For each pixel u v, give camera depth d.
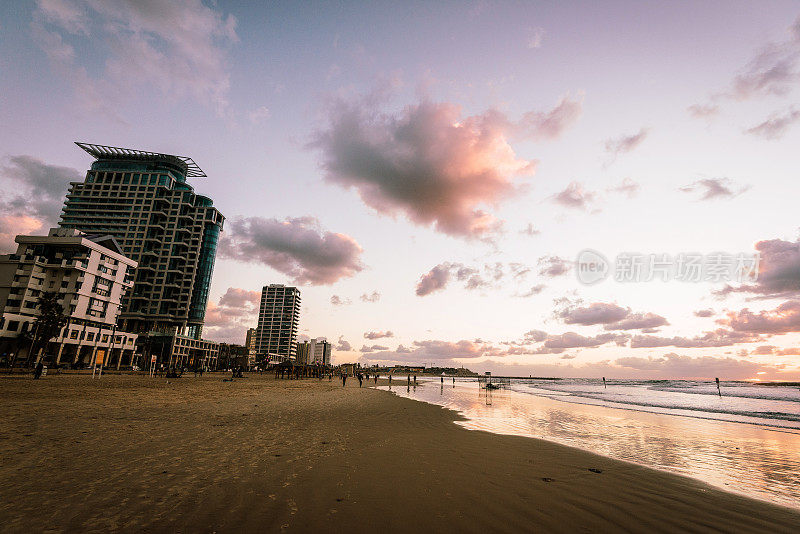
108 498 4.88
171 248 139.75
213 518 4.36
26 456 6.75
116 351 89.25
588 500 5.79
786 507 6.00
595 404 32.47
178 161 155.12
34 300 74.06
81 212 138.88
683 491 6.66
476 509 5.10
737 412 29.16
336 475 6.41
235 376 69.56
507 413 21.42
